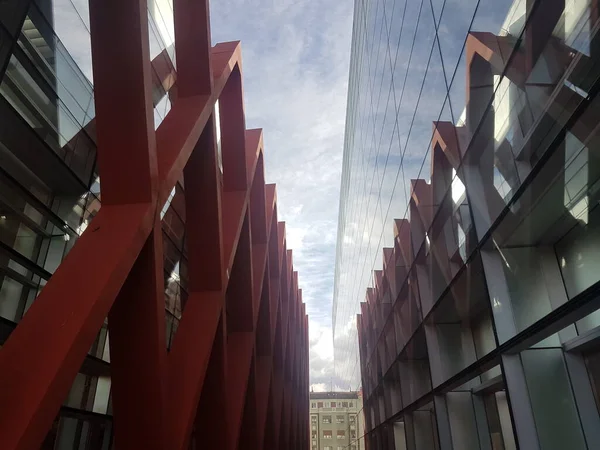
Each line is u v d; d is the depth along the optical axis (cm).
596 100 571
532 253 774
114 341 816
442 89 1225
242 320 1759
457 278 1148
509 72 810
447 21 1162
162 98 1584
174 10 1257
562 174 674
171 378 1034
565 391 725
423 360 1556
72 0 1105
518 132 787
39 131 954
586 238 678
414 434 1705
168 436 847
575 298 615
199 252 1268
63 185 1067
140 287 805
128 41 754
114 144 776
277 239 2892
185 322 1186
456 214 1140
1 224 877
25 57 907
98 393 1230
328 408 9062
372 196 2592
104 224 734
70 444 1096
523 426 769
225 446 1275
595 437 684
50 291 621
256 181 2320
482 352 1073
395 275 2022
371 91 2541
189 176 1248
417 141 1523
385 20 2058
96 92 767
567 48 629
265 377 2145
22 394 507
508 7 809
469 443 1212
